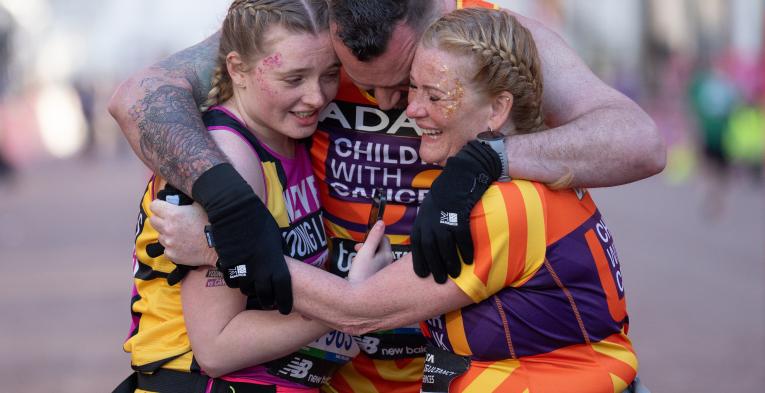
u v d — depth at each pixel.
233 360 5.98
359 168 6.80
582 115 6.08
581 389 5.91
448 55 5.73
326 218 6.93
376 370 6.99
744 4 58.38
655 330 15.81
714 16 60.28
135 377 6.50
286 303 5.78
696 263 21.53
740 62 41.19
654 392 12.78
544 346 5.93
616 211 31.44
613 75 65.62
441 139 5.96
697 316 16.62
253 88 6.00
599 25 72.94
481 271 5.66
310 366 6.32
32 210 33.34
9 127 51.97
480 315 5.87
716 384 12.98
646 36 68.56
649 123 6.01
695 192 36.78
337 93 6.68
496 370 5.95
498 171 5.71
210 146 5.84
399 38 5.83
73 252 24.05
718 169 32.72
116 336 15.90
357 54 5.81
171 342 6.20
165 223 5.80
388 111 6.66
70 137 69.00
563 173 5.82
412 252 5.74
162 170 5.91
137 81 6.31
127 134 6.14
